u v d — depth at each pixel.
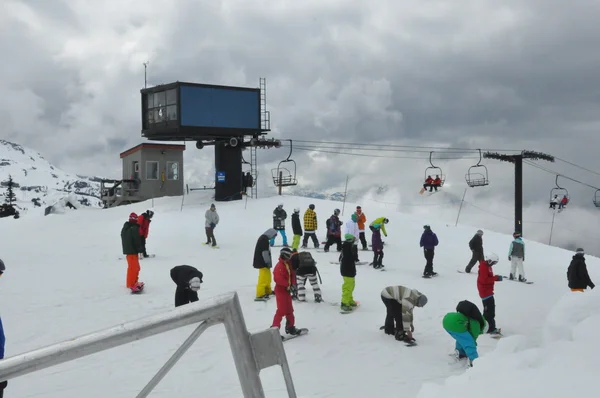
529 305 14.02
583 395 3.29
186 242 23.00
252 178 38.00
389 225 28.42
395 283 15.82
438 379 8.41
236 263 18.55
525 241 27.08
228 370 8.55
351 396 7.62
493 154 34.59
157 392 7.66
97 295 13.62
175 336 10.24
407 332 10.25
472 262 17.67
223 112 35.22
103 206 45.91
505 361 4.40
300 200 36.34
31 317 11.55
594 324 4.75
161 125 35.00
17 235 24.94
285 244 21.66
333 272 17.19
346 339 10.47
